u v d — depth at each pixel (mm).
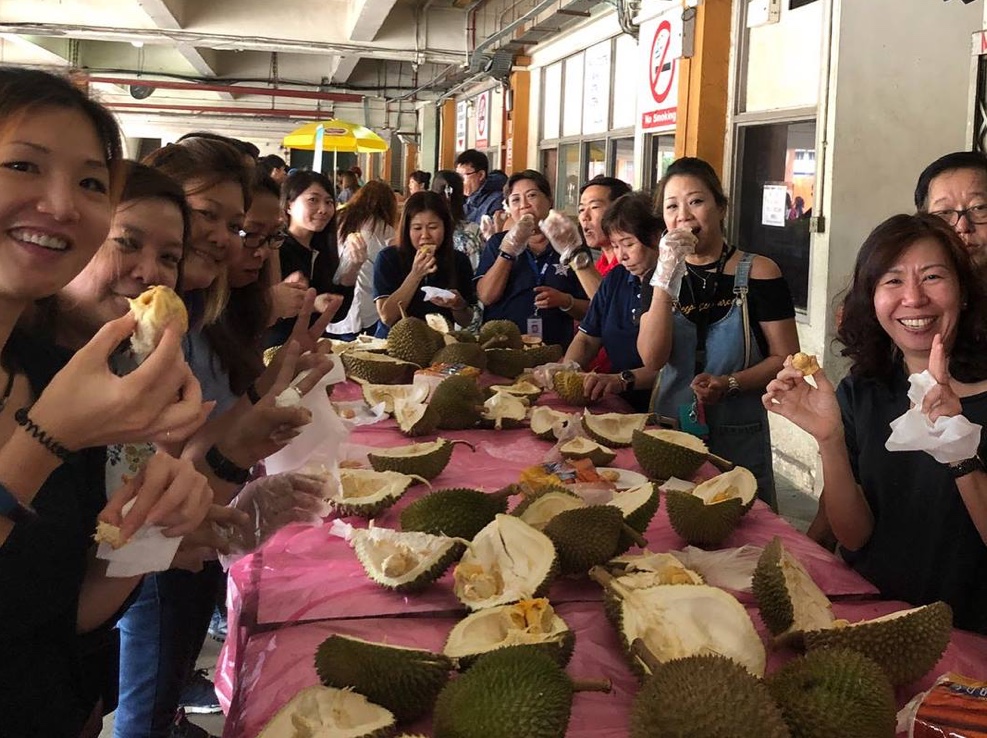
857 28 4246
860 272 1686
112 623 1244
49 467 869
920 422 1368
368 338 3365
